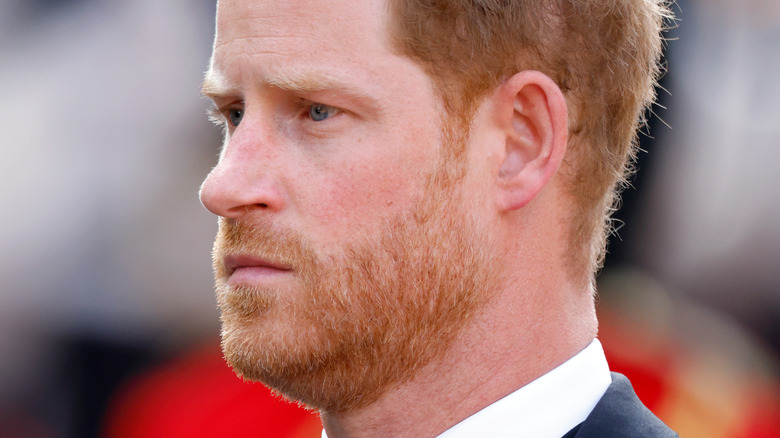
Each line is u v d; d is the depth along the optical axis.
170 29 15.08
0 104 14.91
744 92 14.93
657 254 14.54
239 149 5.66
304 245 5.60
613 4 6.27
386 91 5.58
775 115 14.76
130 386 14.28
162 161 14.75
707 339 14.12
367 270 5.62
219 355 14.26
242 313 5.71
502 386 5.91
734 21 15.03
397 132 5.61
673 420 13.52
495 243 5.88
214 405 13.95
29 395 14.20
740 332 14.23
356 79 5.53
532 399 5.91
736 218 14.48
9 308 14.30
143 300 14.45
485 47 5.75
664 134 14.73
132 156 14.75
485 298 5.86
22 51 15.29
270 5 5.64
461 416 5.88
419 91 5.64
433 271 5.71
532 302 5.99
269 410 13.73
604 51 6.22
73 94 14.86
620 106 6.38
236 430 13.71
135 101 14.87
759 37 14.96
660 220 14.60
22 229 14.44
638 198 14.60
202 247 14.58
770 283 14.20
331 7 5.55
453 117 5.72
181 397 14.05
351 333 5.66
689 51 15.03
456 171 5.74
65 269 14.40
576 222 6.16
